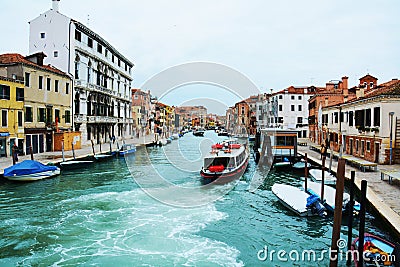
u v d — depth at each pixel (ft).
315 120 138.00
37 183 60.23
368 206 40.34
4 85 77.10
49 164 70.13
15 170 58.65
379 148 69.51
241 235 36.42
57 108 100.42
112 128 147.23
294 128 183.42
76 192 55.06
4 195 52.60
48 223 39.86
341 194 24.30
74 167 76.23
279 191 49.85
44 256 31.40
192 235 36.24
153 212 43.86
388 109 68.28
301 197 46.88
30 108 87.30
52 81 97.40
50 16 109.19
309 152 100.99
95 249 32.73
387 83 114.42
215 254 31.86
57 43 109.09
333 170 64.54
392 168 63.87
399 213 34.83
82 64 117.91
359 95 97.25
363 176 56.39
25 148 84.94
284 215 42.98
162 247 33.19
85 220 40.81
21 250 32.71
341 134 94.84
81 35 116.88
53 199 50.55
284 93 184.96
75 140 105.09
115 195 52.85
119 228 38.14
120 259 30.68
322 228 38.60
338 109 98.48
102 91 132.87
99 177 68.64
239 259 30.99
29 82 86.58
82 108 118.83
